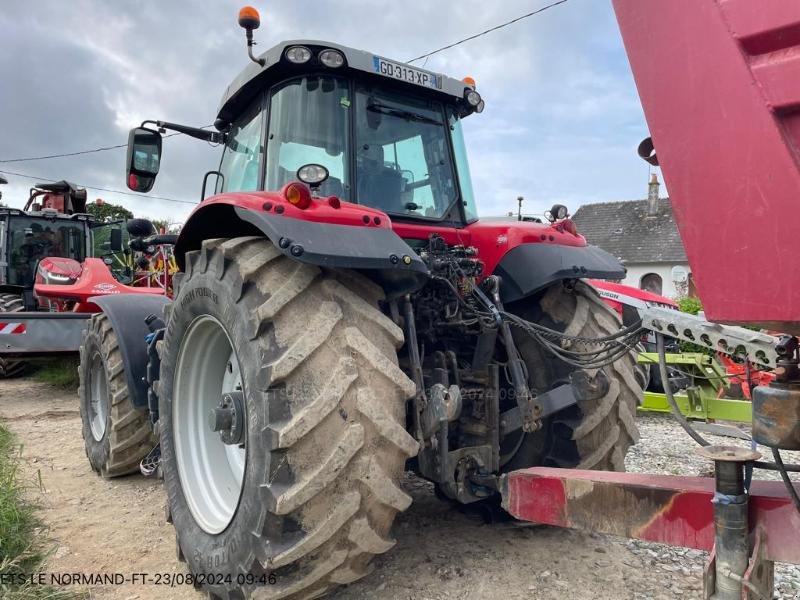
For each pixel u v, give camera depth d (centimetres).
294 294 221
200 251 275
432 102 350
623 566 284
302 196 223
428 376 288
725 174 130
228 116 367
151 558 302
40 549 306
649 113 142
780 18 121
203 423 296
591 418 295
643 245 2728
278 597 212
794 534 151
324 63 297
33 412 675
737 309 130
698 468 434
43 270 880
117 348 416
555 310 321
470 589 262
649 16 141
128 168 360
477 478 281
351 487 211
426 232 323
